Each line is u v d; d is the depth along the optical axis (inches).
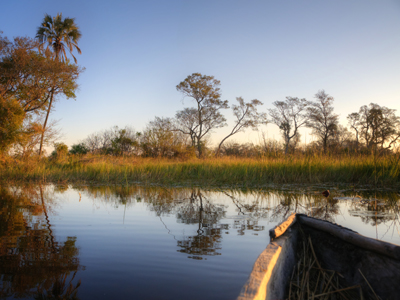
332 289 92.4
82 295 81.3
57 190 357.4
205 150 1250.6
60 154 691.4
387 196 288.4
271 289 72.8
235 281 92.3
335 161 467.8
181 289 85.7
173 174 484.7
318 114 1379.2
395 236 142.9
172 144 843.4
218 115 1409.9
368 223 170.4
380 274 88.6
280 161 477.7
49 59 781.3
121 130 900.6
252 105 1405.0
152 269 101.8
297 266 104.7
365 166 410.3
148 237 142.9
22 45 706.2
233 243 132.9
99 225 168.2
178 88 1424.7
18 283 89.5
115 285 88.6
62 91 791.1
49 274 97.2
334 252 106.2
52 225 168.9
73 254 117.8
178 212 208.2
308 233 119.8
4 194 316.8
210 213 203.5
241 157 619.2
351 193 311.9
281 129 1429.6
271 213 203.3
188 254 118.0
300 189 350.0
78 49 1033.5
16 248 125.3
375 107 1363.2
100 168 530.0
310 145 522.0
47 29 974.4
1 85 660.7
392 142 447.8
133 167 524.1
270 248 88.7
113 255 116.7
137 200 268.5
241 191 339.6
